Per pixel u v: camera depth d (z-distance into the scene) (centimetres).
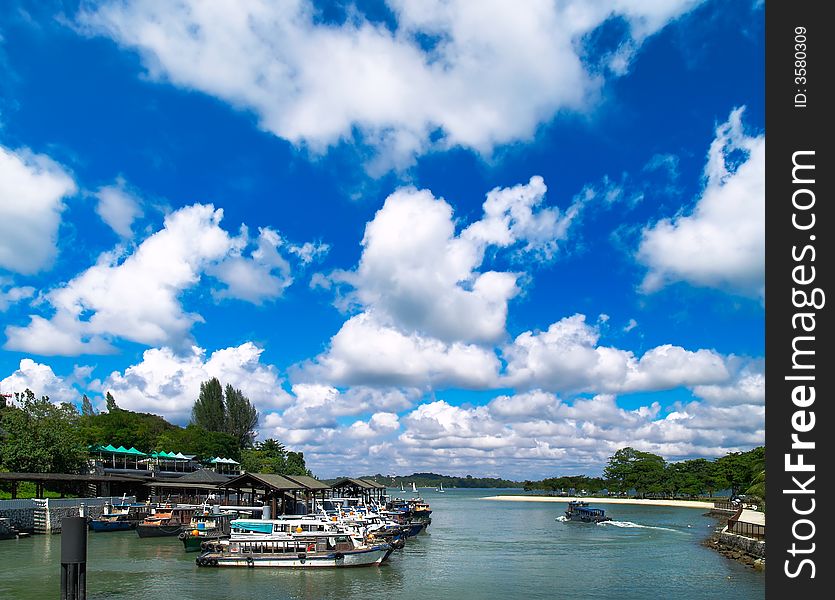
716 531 10744
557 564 7631
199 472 12175
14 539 8906
